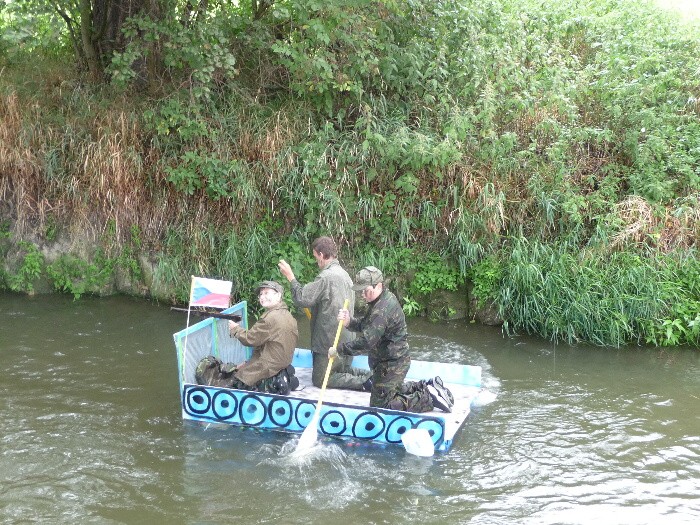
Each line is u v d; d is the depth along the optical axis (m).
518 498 5.45
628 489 5.63
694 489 5.65
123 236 10.23
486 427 6.66
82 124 10.56
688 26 12.67
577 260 9.37
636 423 6.80
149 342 8.62
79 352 8.26
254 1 10.88
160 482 5.56
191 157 9.79
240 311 7.85
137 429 6.45
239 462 5.90
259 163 10.12
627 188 10.15
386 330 6.30
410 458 6.03
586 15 12.41
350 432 6.27
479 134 10.41
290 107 10.61
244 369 6.77
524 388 7.60
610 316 8.95
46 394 7.13
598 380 7.85
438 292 9.93
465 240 9.68
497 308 9.55
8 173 10.30
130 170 10.08
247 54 11.01
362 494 5.46
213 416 6.59
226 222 10.19
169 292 10.05
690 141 10.20
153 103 10.59
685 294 9.14
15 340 8.56
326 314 7.00
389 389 6.37
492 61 10.37
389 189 10.18
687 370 8.16
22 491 5.39
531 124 10.63
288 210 10.19
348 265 10.09
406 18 10.55
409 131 10.21
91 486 5.49
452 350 8.70
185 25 10.08
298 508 5.25
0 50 11.31
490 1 11.05
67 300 10.13
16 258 10.31
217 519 5.09
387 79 10.23
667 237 9.50
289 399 6.36
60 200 10.28
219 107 10.71
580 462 6.04
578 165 10.21
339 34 9.76
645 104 10.70
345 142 10.17
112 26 11.06
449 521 5.12
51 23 10.66
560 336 9.11
